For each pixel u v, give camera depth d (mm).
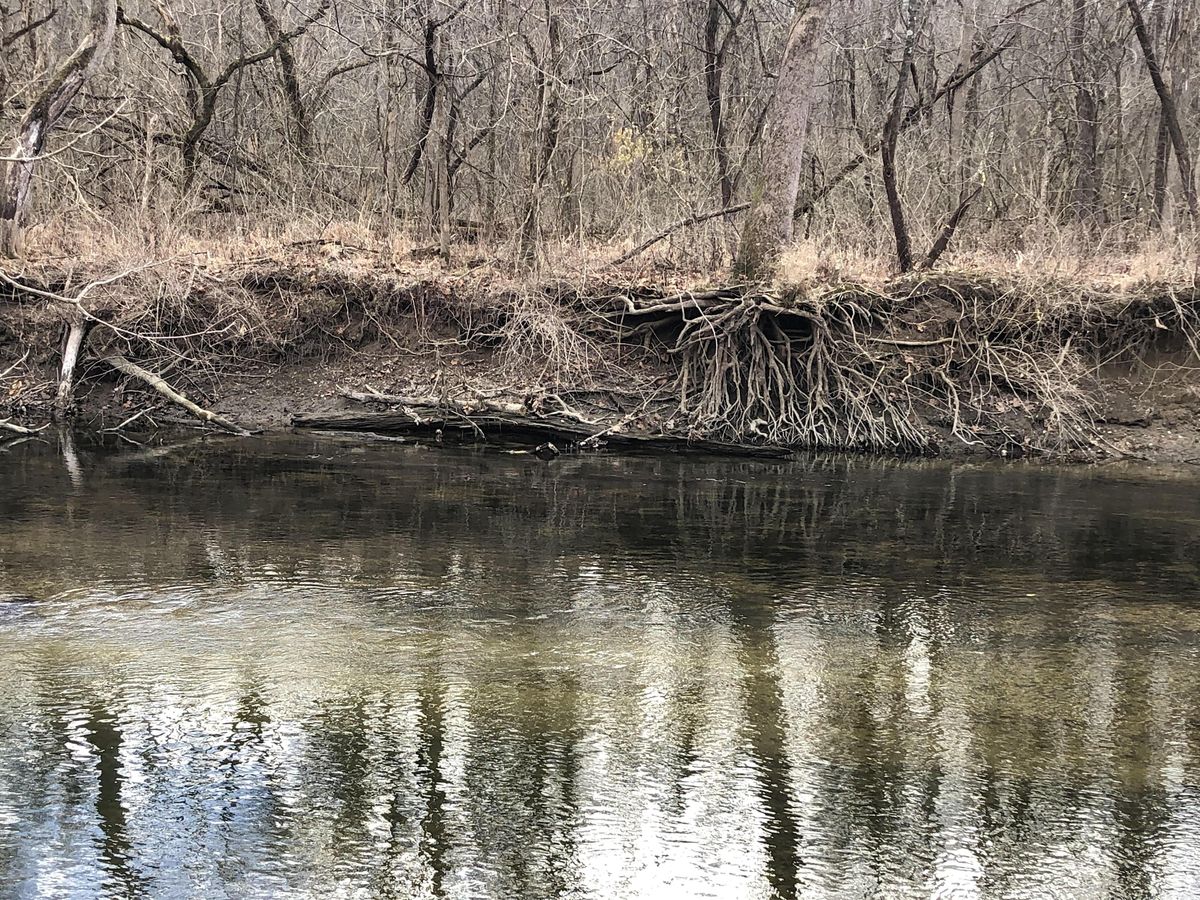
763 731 6547
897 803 5754
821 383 17266
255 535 10797
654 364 18172
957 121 22156
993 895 5004
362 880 5039
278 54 22891
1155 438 16953
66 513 11445
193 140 21344
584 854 5250
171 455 15062
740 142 23219
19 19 22984
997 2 29344
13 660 7301
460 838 5367
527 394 17141
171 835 5344
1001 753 6328
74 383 17625
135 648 7586
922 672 7562
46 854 5160
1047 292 17688
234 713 6594
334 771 5941
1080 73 24031
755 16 24812
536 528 11492
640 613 8703
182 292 17484
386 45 21938
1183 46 23688
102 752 6082
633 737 6422
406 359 18438
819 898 4965
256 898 4902
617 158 20625
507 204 21766
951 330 17875
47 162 20641
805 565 10289
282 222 21312
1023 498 13625
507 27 19828
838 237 20797
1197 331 17484
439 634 8062
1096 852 5348
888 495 13711
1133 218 23891
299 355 18500
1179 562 10625
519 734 6430
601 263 19375
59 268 18312
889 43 24375
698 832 5457
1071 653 8000
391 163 22797
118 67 22984
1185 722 6789
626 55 22891
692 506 12812
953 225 18484
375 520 11617
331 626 8164
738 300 17469
